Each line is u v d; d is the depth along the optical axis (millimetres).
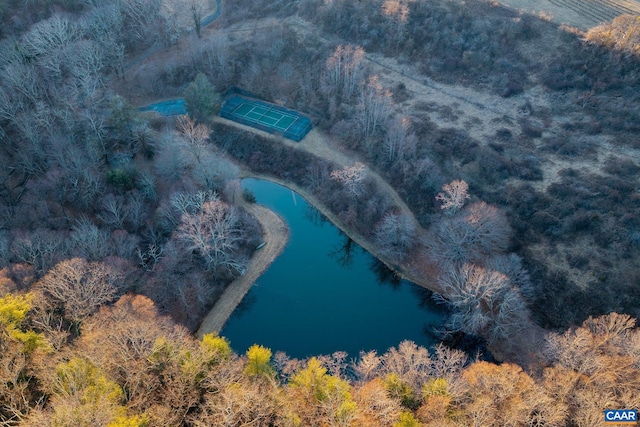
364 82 135125
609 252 97125
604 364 67875
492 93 133125
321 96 140750
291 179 130000
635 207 101688
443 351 81938
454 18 144625
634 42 124438
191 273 99188
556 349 75312
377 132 128250
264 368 66875
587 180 108562
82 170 106688
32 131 114125
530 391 63406
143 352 65312
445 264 98438
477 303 90438
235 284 106438
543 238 102312
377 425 58344
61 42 136375
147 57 155750
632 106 119812
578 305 92750
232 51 153000
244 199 124750
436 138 123000
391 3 150625
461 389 64938
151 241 103312
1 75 124250
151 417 56906
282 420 57844
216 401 60406
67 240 91125
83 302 74875
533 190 108750
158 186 114000
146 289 90812
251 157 134125
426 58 143625
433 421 58750
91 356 62969
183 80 147875
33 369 62312
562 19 143500
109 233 99750
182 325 90562
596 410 61281
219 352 67750
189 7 163500
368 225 115562
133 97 145125
